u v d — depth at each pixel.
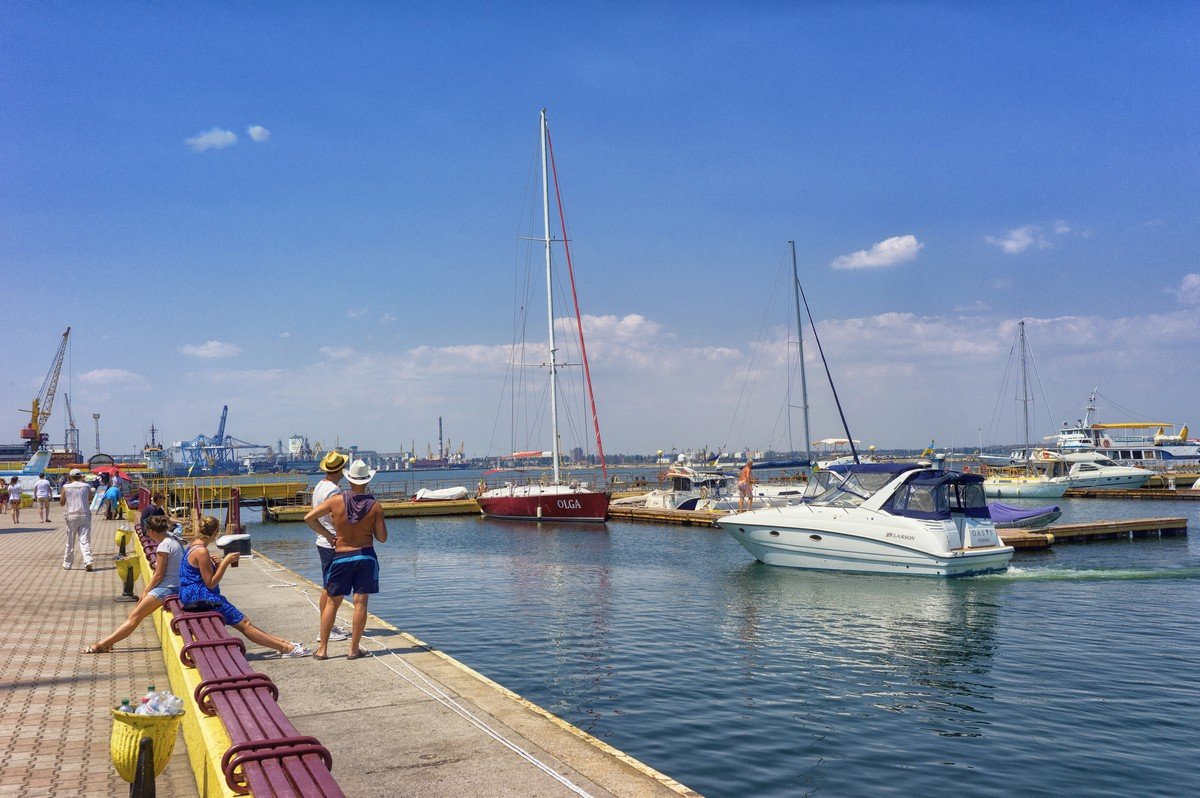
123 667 8.41
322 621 8.25
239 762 4.08
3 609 11.62
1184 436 86.38
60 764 5.68
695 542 33.81
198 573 8.18
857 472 24.12
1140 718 10.39
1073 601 18.86
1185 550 29.06
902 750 9.27
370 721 6.34
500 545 33.53
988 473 66.94
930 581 21.77
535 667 12.98
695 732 9.87
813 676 12.43
